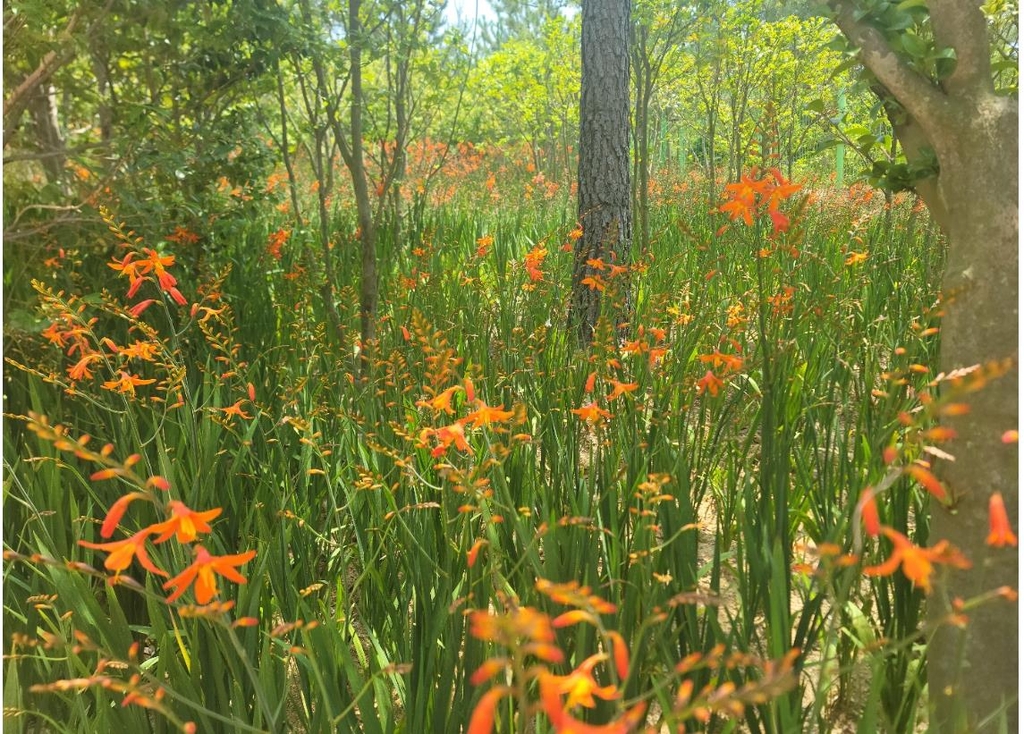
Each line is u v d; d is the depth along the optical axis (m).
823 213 6.61
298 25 4.34
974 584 1.63
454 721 1.82
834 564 1.36
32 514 2.56
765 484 2.13
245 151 4.93
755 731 1.83
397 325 4.08
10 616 2.26
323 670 1.84
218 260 5.05
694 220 7.81
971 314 1.63
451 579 2.18
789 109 7.09
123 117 4.37
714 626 1.78
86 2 3.82
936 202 2.05
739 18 6.80
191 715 1.88
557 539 2.13
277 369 3.55
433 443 2.48
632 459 2.40
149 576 1.97
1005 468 1.59
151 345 2.68
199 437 2.83
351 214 8.21
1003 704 1.53
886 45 1.81
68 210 3.92
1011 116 1.62
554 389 3.17
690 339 3.60
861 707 2.15
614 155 4.98
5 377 3.76
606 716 1.77
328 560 2.63
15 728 1.89
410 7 4.68
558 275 4.57
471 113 10.62
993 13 2.71
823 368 3.42
